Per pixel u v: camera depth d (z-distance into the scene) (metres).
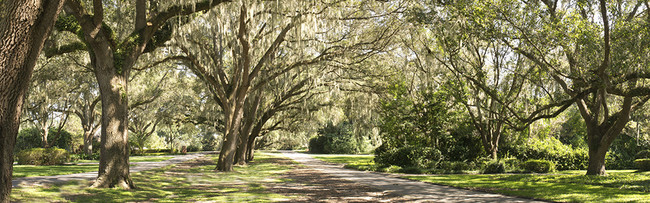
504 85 18.27
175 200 9.67
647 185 10.89
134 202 9.28
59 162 24.52
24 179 12.12
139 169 19.83
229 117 21.58
